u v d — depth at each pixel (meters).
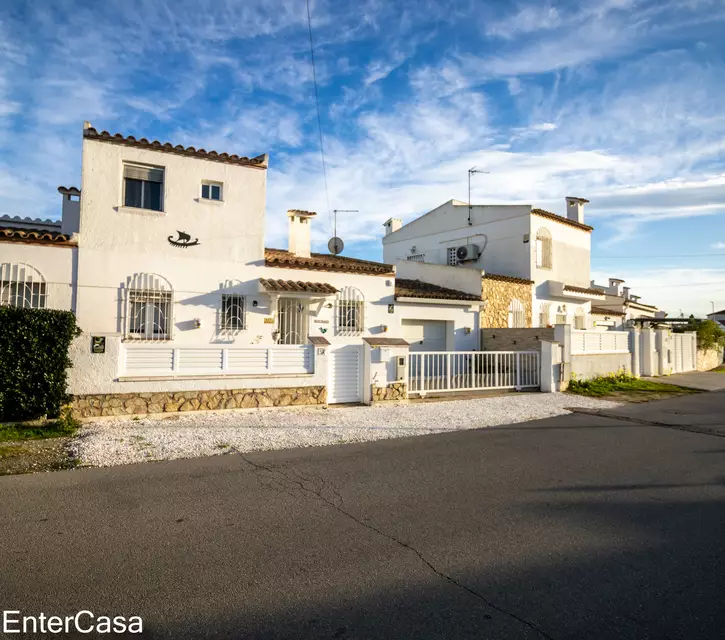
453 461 7.52
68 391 9.61
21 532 4.70
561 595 3.64
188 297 12.29
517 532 4.80
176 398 10.45
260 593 3.64
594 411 12.66
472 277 19.25
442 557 4.25
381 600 3.56
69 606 3.45
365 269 15.31
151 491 5.95
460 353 14.59
